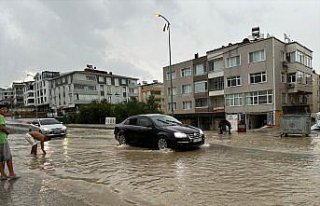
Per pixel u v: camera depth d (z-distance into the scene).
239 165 9.09
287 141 14.68
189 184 7.09
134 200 6.11
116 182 7.66
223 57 46.31
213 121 49.31
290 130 16.81
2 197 6.43
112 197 6.36
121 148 14.23
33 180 8.07
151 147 13.59
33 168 9.92
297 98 44.19
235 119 24.61
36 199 6.27
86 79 78.62
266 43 39.75
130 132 14.45
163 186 7.02
